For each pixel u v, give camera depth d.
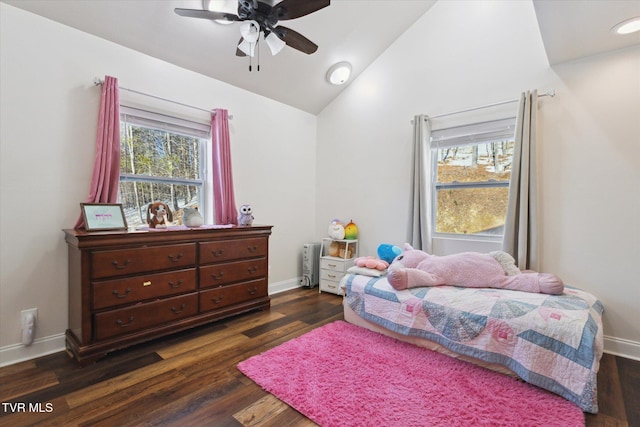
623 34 2.02
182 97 2.88
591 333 1.60
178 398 1.63
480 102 2.87
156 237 2.28
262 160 3.60
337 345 2.24
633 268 2.19
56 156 2.17
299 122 4.04
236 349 2.21
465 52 2.96
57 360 2.03
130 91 2.53
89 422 1.44
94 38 2.33
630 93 2.19
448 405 1.56
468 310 2.00
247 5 1.83
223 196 3.08
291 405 1.57
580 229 2.38
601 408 1.57
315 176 4.26
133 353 2.13
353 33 3.15
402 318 2.28
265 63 3.13
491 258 2.45
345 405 1.56
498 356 1.85
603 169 2.29
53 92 2.15
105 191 2.31
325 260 3.73
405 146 3.39
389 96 3.51
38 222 2.11
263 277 3.10
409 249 2.85
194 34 2.60
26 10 2.04
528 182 2.49
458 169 3.06
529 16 2.62
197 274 2.55
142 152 2.69
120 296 2.10
